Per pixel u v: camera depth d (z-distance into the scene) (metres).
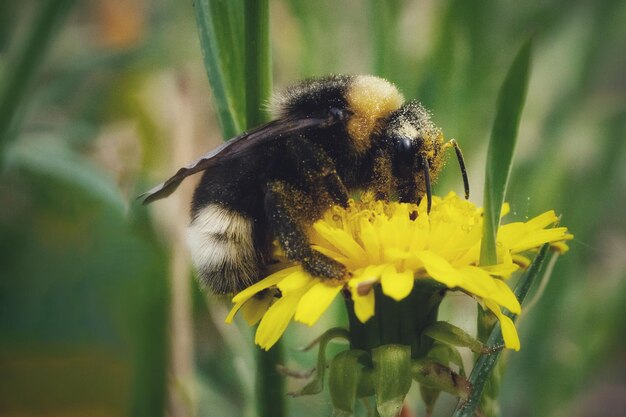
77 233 0.15
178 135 0.15
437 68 0.16
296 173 0.13
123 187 0.16
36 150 0.14
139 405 0.13
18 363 0.15
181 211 0.14
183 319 0.13
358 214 0.12
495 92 0.16
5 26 0.16
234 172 0.13
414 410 0.15
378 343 0.12
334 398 0.12
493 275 0.12
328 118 0.13
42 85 0.16
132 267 0.14
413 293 0.12
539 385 0.16
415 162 0.13
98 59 0.17
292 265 0.13
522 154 0.16
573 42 0.17
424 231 0.12
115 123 0.17
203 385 0.15
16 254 0.15
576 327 0.16
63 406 0.15
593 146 0.16
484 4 0.16
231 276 0.13
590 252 0.16
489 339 0.12
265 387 0.13
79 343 0.15
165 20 0.18
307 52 0.16
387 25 0.15
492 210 0.12
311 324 0.12
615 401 0.17
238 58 0.13
